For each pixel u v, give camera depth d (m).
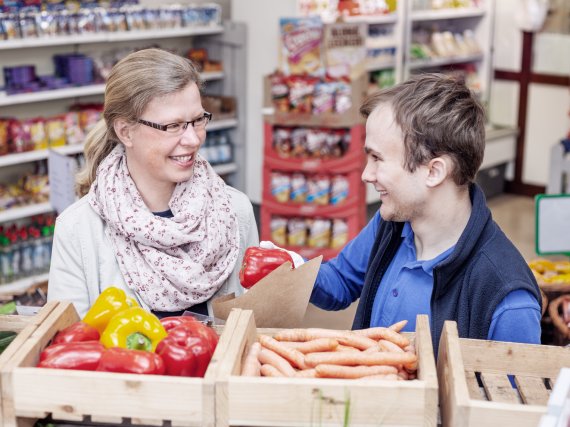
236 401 1.44
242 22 6.92
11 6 5.48
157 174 2.17
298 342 1.73
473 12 8.41
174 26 6.49
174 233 2.20
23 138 5.53
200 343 1.58
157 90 2.06
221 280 2.30
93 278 2.24
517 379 1.69
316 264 1.93
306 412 1.43
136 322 1.66
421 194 1.87
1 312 3.12
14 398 1.48
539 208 3.65
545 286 3.76
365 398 1.43
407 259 2.02
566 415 1.29
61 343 1.58
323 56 5.96
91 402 1.47
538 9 8.26
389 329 1.76
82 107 6.06
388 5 7.41
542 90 8.48
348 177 6.11
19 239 5.50
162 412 1.45
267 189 6.27
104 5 6.17
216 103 6.98
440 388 1.62
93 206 2.27
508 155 8.69
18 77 5.54
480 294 1.84
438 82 1.86
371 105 1.89
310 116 5.95
